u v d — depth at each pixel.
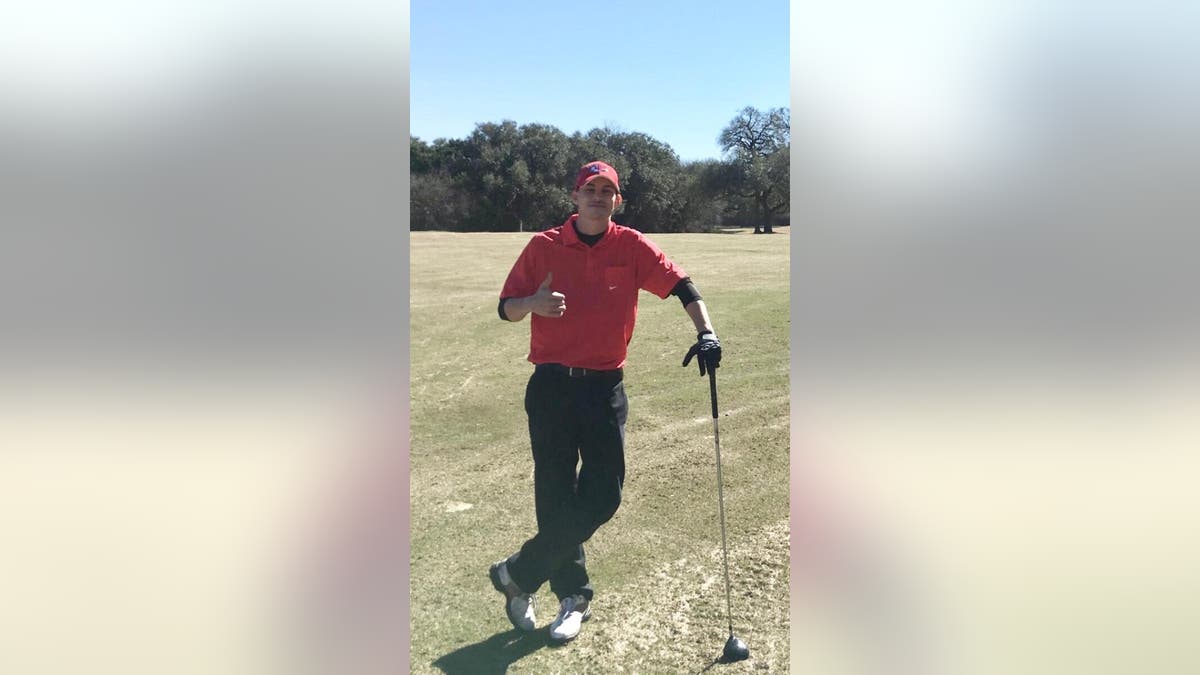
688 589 2.99
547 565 2.72
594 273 2.58
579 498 2.66
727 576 2.79
